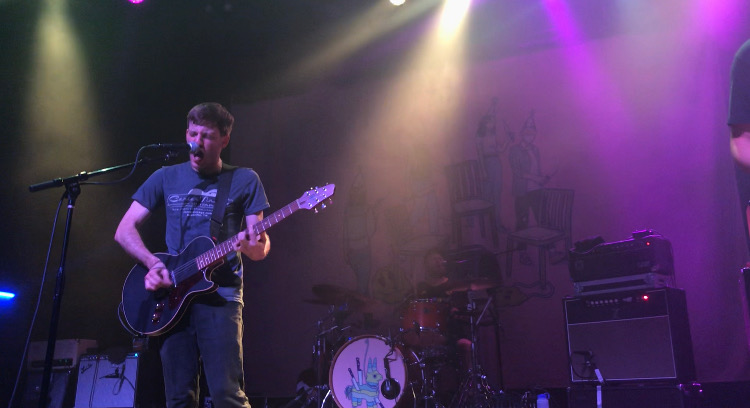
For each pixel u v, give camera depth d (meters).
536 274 6.02
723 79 5.76
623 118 6.06
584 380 4.41
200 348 2.53
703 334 5.34
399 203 6.77
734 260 5.39
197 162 2.79
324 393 5.71
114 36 6.68
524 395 5.22
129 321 2.59
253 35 7.14
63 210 6.34
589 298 4.55
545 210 6.14
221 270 2.62
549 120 6.34
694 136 5.76
